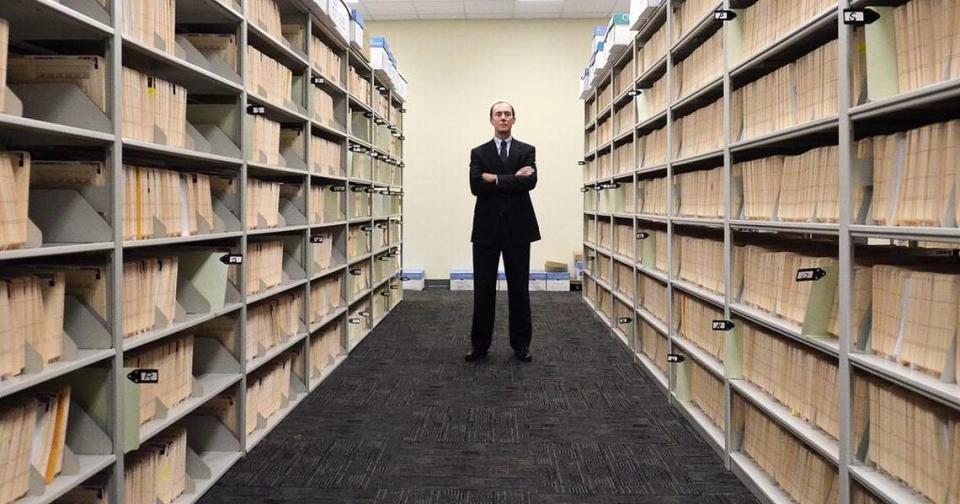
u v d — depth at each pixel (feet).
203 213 7.15
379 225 17.06
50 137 5.13
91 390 5.39
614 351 13.92
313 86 11.04
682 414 9.53
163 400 6.42
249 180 8.32
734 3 7.79
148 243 5.86
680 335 10.19
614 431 8.84
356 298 14.16
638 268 12.55
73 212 5.25
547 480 7.22
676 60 10.57
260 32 8.50
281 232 10.39
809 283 5.99
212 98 8.62
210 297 7.09
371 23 25.03
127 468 5.76
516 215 12.73
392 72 17.72
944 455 4.15
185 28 8.18
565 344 14.64
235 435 7.84
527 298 12.99
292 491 6.92
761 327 7.22
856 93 5.00
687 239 9.85
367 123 15.57
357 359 13.15
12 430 4.41
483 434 8.71
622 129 15.17
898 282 4.67
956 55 4.00
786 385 6.49
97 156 5.95
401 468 7.55
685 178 9.84
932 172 4.22
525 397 10.46
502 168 12.67
